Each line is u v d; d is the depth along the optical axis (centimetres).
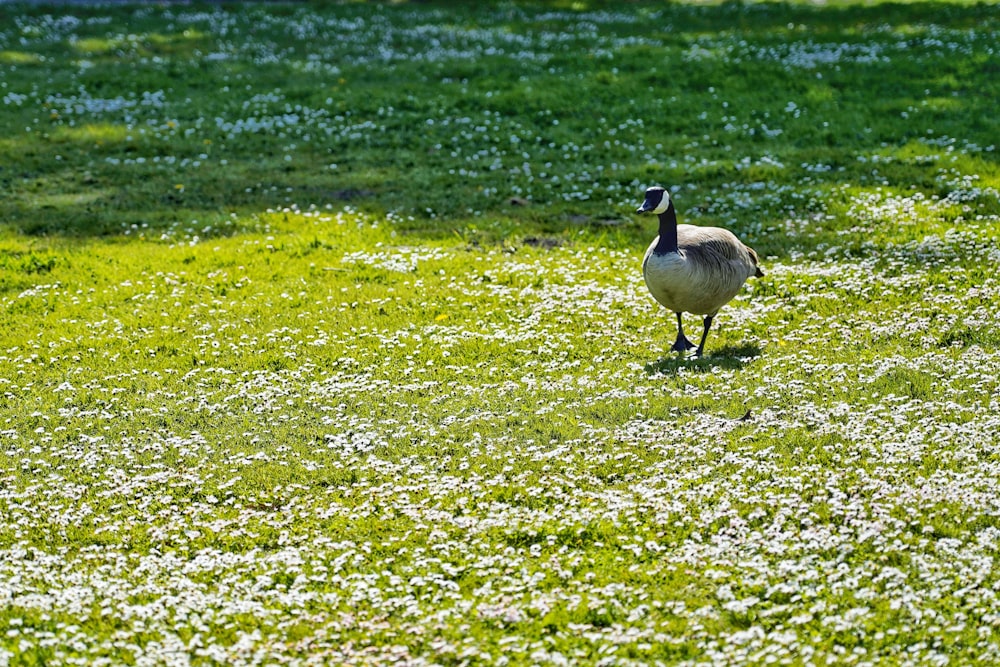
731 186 2433
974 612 936
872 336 1595
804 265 1948
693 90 3173
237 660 905
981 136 2645
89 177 2567
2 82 3291
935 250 1934
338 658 911
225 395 1495
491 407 1416
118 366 1603
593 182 2520
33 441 1360
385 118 3005
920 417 1308
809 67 3319
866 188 2353
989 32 3684
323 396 1476
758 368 1498
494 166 2642
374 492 1212
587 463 1253
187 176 2586
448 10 4469
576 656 906
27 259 2047
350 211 2339
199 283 1959
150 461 1305
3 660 902
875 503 1112
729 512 1109
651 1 4716
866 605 957
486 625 961
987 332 1566
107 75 3372
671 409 1372
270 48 3778
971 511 1095
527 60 3522
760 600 980
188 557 1099
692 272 1494
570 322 1725
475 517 1141
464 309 1806
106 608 988
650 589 1008
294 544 1120
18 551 1084
